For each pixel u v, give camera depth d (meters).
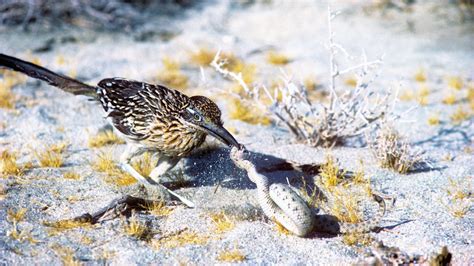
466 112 11.83
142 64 14.15
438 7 17.80
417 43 15.76
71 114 11.44
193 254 7.16
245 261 7.05
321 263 7.07
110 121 8.62
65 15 16.22
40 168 9.16
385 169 9.29
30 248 7.13
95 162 9.35
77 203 8.27
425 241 7.38
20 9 15.96
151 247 7.33
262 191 7.62
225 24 17.12
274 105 10.28
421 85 13.17
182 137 8.23
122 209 7.93
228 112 11.68
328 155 9.39
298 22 17.20
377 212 8.11
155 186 8.53
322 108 10.24
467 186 8.80
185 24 16.97
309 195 8.54
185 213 8.09
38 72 9.46
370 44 15.65
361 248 7.34
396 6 17.86
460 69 14.15
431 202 8.38
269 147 10.04
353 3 18.14
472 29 16.58
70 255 6.92
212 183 8.86
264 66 14.39
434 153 9.98
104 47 15.11
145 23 16.66
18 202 8.16
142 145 8.49
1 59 9.37
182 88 12.94
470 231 7.63
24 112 11.31
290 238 7.54
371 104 12.03
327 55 14.95
